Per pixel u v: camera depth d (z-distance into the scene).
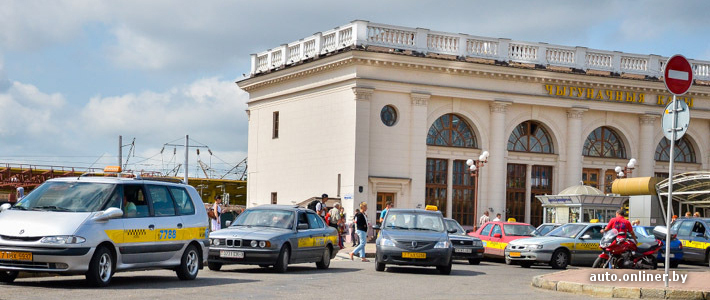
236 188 69.56
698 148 50.59
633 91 48.09
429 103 44.06
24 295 13.69
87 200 15.81
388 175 42.78
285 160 47.38
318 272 22.47
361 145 41.88
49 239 14.70
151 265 16.70
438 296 16.39
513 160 46.06
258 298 14.79
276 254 21.30
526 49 45.81
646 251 23.50
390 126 43.00
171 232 17.19
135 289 15.36
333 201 42.56
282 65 47.47
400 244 22.89
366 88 41.94
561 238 27.97
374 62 42.12
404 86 43.03
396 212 24.56
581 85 46.81
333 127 43.56
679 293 15.88
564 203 38.59
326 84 44.12
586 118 47.66
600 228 28.66
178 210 17.67
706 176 34.12
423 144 43.47
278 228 22.36
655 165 49.50
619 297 16.50
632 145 48.62
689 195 37.00
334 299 15.13
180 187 18.08
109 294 14.27
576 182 47.00
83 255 14.89
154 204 16.97
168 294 14.77
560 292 17.72
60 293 14.14
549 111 46.72
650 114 48.47
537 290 18.28
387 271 23.70
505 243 30.41
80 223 15.09
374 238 42.28
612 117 48.22
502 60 45.03
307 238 22.80
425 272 24.03
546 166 47.25
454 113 44.88
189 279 18.00
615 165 48.50
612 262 22.64
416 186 43.19
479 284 19.92
